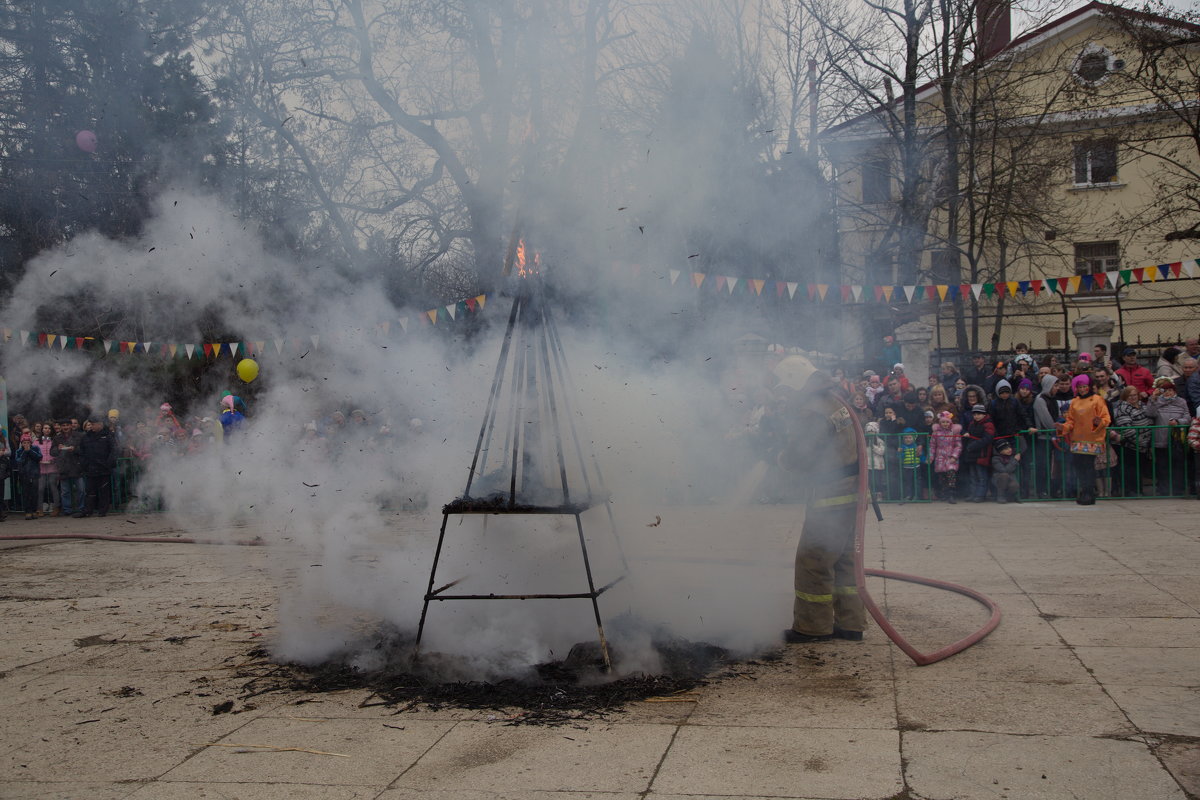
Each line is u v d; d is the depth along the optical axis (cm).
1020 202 1820
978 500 1091
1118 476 1072
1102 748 327
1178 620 499
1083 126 2044
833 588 498
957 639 488
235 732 376
